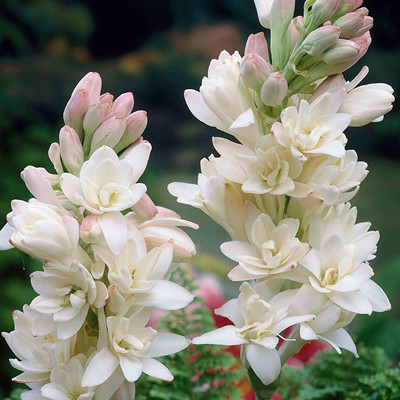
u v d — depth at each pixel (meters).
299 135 0.69
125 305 0.68
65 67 4.30
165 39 5.14
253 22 5.27
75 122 0.71
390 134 3.66
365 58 4.03
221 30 5.04
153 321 0.95
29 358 0.70
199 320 0.88
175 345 0.70
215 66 0.74
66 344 0.69
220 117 0.72
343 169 0.71
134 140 0.71
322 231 0.71
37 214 0.67
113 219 0.67
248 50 0.73
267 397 0.73
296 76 0.72
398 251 2.75
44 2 4.54
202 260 1.22
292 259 0.70
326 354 0.89
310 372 0.90
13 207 0.68
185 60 4.84
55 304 0.68
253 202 0.72
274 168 0.70
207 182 0.72
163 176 3.71
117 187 0.68
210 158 0.72
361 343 0.90
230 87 0.72
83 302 0.67
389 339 1.03
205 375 0.87
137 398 0.84
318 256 0.70
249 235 0.71
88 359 0.69
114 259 0.68
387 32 4.22
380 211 3.16
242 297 0.71
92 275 0.68
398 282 1.22
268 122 0.72
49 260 0.68
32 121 2.54
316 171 0.70
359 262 0.70
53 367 0.69
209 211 0.73
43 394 0.68
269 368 0.70
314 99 0.71
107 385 0.69
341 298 0.70
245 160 0.70
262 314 0.70
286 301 0.70
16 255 1.72
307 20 0.73
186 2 5.31
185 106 4.69
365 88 0.72
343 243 0.70
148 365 0.69
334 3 0.71
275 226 0.72
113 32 5.18
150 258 0.68
